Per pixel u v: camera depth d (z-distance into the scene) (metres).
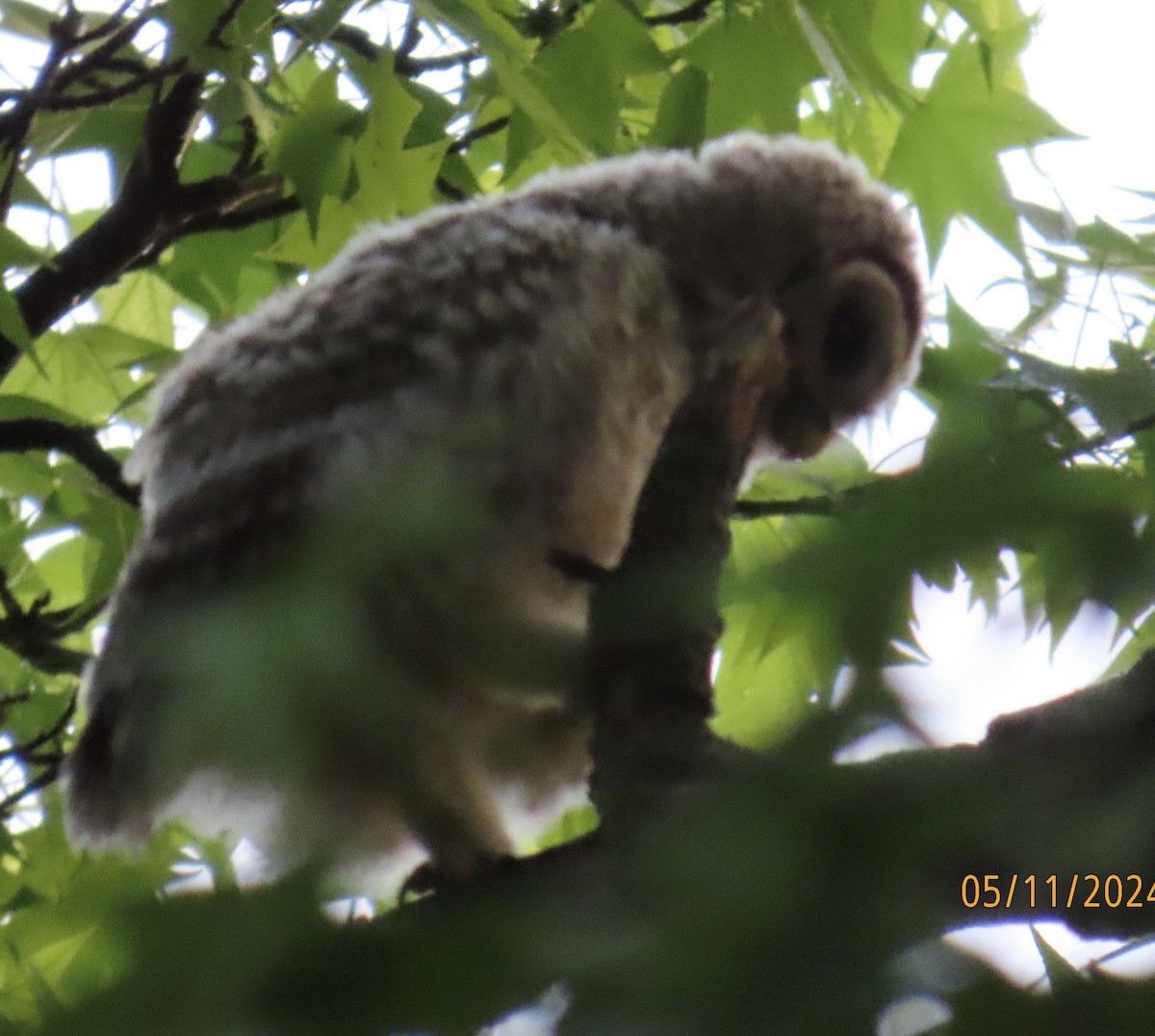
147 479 8.38
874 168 10.27
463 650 7.21
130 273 11.33
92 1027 2.56
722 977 2.32
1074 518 2.28
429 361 7.87
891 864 2.38
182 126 9.90
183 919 2.71
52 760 9.02
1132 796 2.63
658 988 2.35
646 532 5.75
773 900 2.34
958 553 2.23
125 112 10.34
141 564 7.92
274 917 2.71
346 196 8.92
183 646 3.55
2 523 10.30
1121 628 2.61
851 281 9.31
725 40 8.82
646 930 2.46
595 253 8.30
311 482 7.65
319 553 3.81
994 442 2.77
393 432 7.67
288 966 2.65
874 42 9.62
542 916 2.69
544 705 8.02
